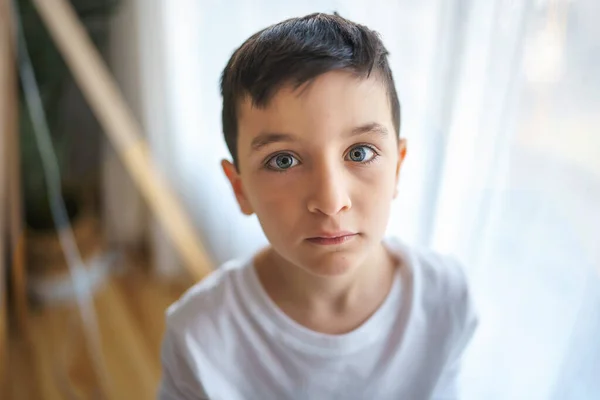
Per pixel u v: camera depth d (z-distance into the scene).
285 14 1.04
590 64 0.67
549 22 0.69
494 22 0.75
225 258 1.48
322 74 0.46
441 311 0.66
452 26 0.78
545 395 0.83
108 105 1.13
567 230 0.75
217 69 1.28
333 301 0.61
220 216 1.45
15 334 1.45
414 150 0.91
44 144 1.41
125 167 1.63
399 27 0.86
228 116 0.53
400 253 0.66
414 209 0.94
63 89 1.56
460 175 0.86
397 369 0.65
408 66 0.87
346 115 0.47
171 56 1.42
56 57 1.39
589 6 0.66
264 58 0.48
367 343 0.62
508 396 0.90
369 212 0.51
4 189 1.19
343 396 0.65
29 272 1.54
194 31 1.36
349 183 0.49
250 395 0.65
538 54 0.71
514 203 0.80
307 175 0.49
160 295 1.62
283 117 0.47
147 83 1.46
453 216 0.89
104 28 1.50
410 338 0.64
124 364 1.40
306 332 0.61
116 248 1.76
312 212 0.49
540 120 0.74
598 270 0.72
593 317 0.74
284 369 0.63
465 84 0.80
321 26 0.51
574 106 0.70
